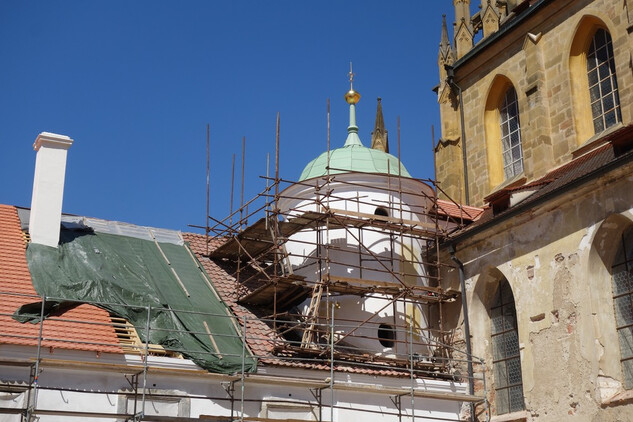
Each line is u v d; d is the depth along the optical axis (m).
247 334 37.88
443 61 55.84
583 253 35.31
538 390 36.38
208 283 41.16
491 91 51.59
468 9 56.22
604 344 34.41
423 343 39.84
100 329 34.50
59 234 39.12
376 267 42.44
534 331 37.03
